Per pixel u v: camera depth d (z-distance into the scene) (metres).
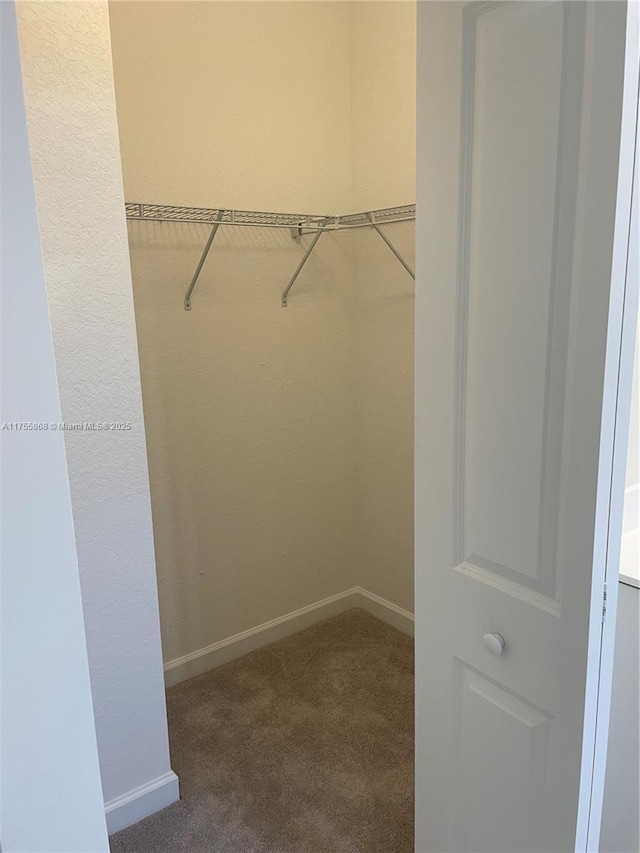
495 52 0.94
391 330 2.62
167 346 2.28
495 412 1.05
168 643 2.47
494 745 1.17
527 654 1.06
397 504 2.76
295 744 2.15
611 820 1.34
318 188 2.58
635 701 1.24
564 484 0.95
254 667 2.60
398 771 2.02
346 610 3.04
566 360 0.92
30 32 1.39
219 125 2.27
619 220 0.83
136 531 1.72
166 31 2.10
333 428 2.82
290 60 2.41
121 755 1.80
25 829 0.73
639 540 1.40
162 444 2.32
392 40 2.39
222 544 2.56
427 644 1.28
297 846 1.75
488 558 1.11
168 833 1.80
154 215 2.16
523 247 0.96
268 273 2.49
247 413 2.53
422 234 1.11
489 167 0.99
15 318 0.65
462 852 1.31
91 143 1.51
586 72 0.83
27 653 0.70
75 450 1.59
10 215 0.64
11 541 0.67
